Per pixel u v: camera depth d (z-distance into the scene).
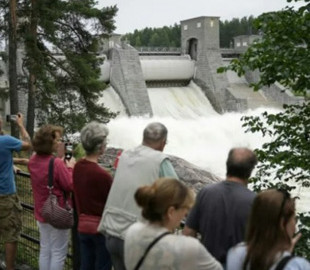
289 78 8.26
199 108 60.38
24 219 8.15
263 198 3.29
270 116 9.53
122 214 4.68
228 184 4.48
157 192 3.60
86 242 5.45
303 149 8.77
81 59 30.19
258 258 3.18
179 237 3.54
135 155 4.81
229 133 52.88
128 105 54.50
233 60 8.93
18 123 7.14
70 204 6.03
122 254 4.70
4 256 7.96
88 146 5.32
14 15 27.69
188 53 66.88
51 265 6.09
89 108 31.38
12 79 28.56
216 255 4.37
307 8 8.15
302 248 6.90
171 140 48.72
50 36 29.48
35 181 6.02
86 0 30.75
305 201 20.08
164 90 61.16
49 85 28.27
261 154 9.26
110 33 31.73
